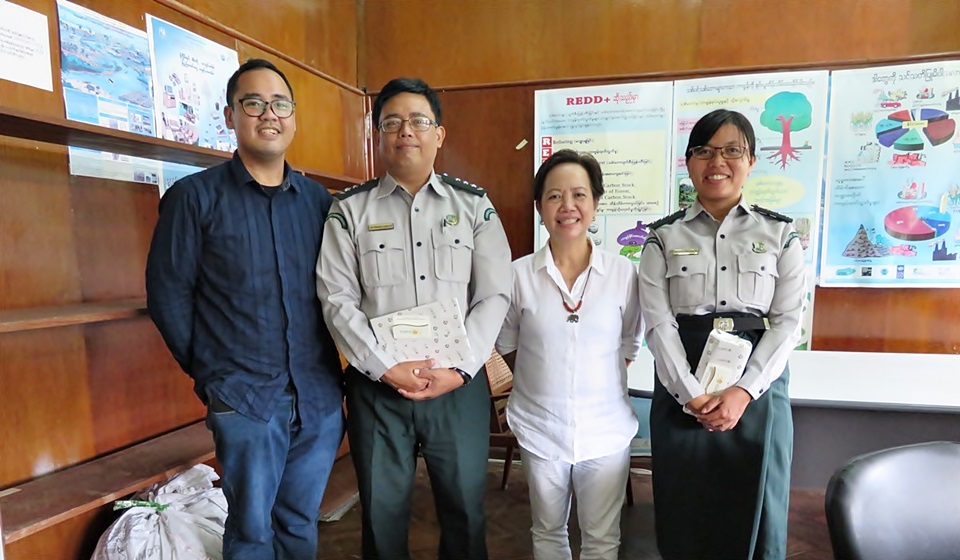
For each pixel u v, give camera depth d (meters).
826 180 2.40
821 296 2.47
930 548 0.92
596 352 1.45
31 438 1.56
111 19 1.69
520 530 2.11
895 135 2.32
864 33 2.32
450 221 1.44
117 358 1.79
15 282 1.50
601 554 1.48
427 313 1.36
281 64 2.40
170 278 1.35
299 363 1.43
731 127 1.35
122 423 1.81
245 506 1.35
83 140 1.51
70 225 1.63
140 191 1.82
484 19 2.70
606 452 1.46
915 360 2.31
